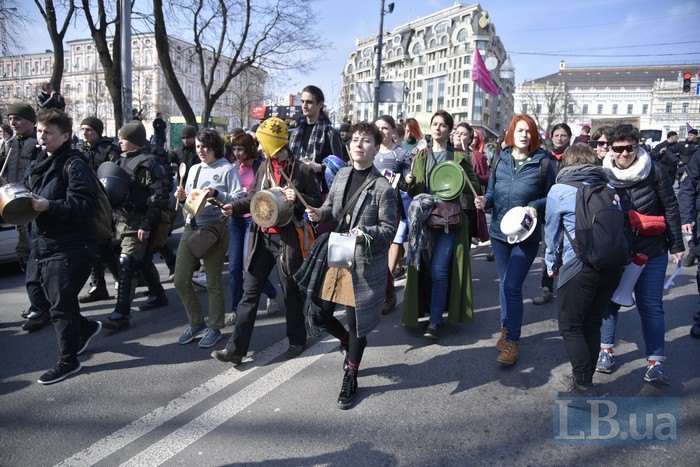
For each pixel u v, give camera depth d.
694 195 4.71
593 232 2.98
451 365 3.86
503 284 3.93
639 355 4.05
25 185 3.50
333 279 3.21
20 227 5.26
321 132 4.84
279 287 6.02
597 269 3.05
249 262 3.72
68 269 3.55
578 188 3.17
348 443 2.83
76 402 3.29
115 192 4.47
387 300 5.05
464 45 89.25
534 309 5.24
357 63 117.25
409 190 4.55
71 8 14.88
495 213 4.07
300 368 3.79
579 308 3.19
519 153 4.02
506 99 106.00
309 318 3.35
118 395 3.39
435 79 96.19
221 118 33.41
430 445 2.82
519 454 2.75
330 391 3.43
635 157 3.51
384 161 5.50
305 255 3.63
